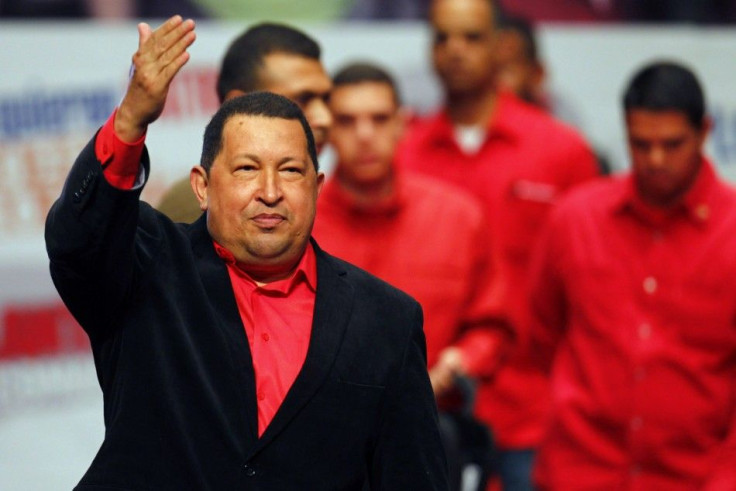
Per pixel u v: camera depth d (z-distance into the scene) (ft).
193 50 69.00
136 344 33.35
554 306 61.05
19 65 67.46
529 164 69.41
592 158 71.41
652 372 57.26
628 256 58.08
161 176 68.18
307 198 33.91
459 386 55.42
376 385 33.86
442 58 69.72
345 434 33.42
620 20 77.66
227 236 33.88
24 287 67.26
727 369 57.47
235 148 33.60
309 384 33.19
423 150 70.44
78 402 67.97
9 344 67.10
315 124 46.11
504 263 68.39
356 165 57.47
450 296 58.18
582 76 76.69
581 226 59.21
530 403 65.77
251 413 33.09
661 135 55.98
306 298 34.65
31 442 67.31
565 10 77.25
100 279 32.99
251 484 32.71
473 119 70.54
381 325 34.40
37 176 67.67
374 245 57.93
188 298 33.73
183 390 33.04
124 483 32.58
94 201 32.12
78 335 68.03
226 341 33.47
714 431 57.52
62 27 68.03
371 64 58.85
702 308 57.16
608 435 57.98
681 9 78.18
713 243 57.31
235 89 46.11
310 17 72.02
